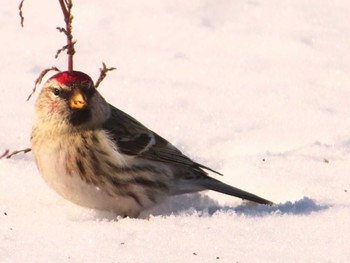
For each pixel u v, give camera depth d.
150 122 12.56
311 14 16.78
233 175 11.01
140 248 8.30
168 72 14.49
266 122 12.70
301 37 15.84
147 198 9.93
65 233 8.71
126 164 9.73
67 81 9.56
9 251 8.21
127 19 16.53
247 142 12.14
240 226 8.92
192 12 16.86
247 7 17.00
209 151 11.96
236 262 7.99
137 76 14.29
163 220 9.09
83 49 15.35
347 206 9.59
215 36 15.95
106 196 9.72
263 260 8.05
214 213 9.25
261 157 11.26
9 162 11.03
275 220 9.09
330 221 9.06
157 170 9.99
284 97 13.55
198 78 14.26
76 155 9.56
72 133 9.56
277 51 15.35
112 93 13.52
